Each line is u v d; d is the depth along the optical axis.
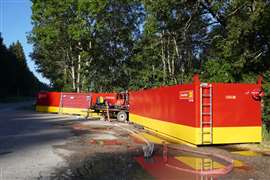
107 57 59.69
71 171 11.75
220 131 17.05
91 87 59.16
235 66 24.88
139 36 58.59
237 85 17.28
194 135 16.95
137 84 56.81
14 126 26.27
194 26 38.41
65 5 52.66
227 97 17.17
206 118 16.95
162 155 14.64
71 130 24.25
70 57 61.75
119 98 35.38
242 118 17.33
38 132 22.67
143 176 11.07
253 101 17.47
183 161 13.40
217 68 26.62
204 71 29.92
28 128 25.02
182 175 11.21
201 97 16.91
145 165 12.66
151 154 14.74
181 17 35.09
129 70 59.34
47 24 54.41
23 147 16.59
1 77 101.31
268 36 25.14
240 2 24.45
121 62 60.12
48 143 17.94
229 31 25.05
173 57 50.59
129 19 57.84
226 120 17.12
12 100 95.81
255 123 17.47
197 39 44.16
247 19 24.02
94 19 54.62
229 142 17.14
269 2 22.75
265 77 20.69
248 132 17.36
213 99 17.05
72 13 53.88
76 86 60.62
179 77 47.53
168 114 20.55
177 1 32.47
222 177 10.98
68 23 54.19
